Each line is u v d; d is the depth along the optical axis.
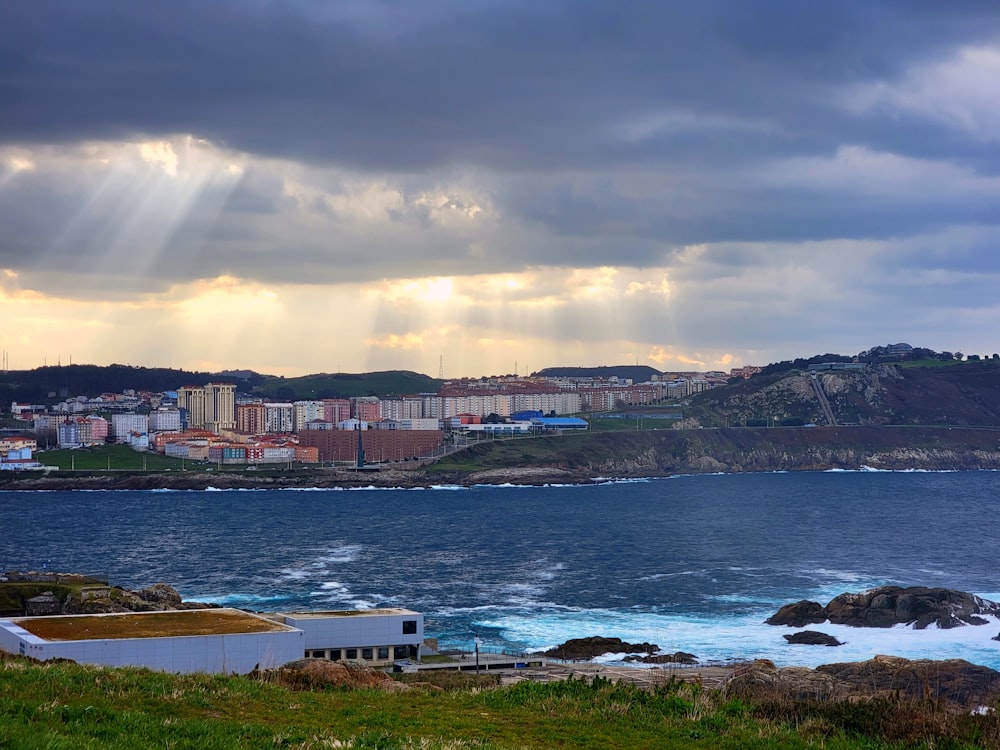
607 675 110.12
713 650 137.62
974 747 33.84
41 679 37.69
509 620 161.88
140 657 84.19
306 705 38.69
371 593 190.00
